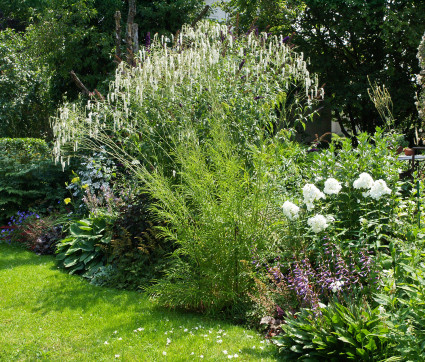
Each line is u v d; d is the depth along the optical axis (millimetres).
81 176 8008
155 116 5852
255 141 5332
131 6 10062
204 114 5582
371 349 2680
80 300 4543
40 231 6977
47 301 4520
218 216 4016
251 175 4711
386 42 13102
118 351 3322
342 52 14883
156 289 4273
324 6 13617
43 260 6277
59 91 13906
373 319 2865
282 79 6223
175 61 5551
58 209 8344
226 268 4000
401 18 12453
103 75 13562
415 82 13648
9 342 3533
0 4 21750
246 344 3359
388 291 3025
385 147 4328
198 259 4105
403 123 13930
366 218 3977
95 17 13680
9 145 9414
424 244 3410
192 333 3600
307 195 3635
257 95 5773
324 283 3293
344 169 4207
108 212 6082
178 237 4277
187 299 4074
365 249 3395
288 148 5305
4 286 5016
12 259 6328
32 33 14492
